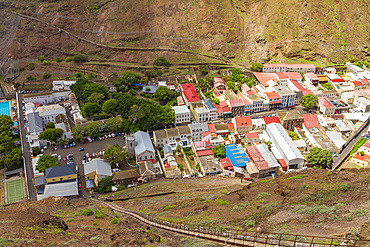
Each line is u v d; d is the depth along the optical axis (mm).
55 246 81812
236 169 170875
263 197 109625
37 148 193375
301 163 174375
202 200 123750
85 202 146875
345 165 178000
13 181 176500
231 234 82000
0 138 197500
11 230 93250
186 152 192125
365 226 71312
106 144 189000
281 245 69938
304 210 90062
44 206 140375
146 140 189625
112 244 83250
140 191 154375
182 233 90938
